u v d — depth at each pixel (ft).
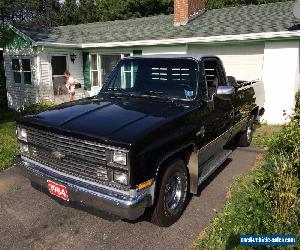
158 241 11.93
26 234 12.37
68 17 133.28
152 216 12.42
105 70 48.42
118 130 10.92
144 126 11.28
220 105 16.48
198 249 11.33
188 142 12.93
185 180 13.50
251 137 24.80
